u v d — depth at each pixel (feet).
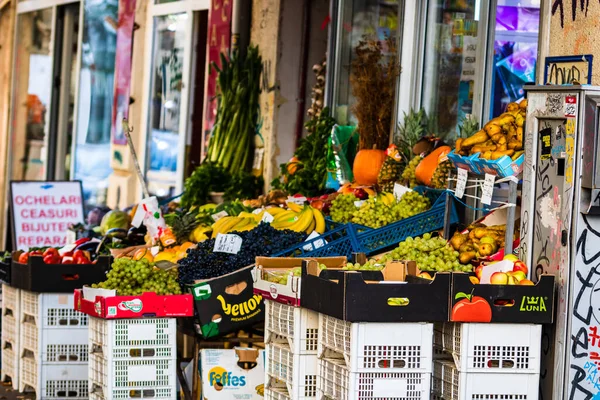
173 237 33.50
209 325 28.09
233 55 47.85
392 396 21.84
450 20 36.24
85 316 32.63
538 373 22.31
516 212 28.02
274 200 38.52
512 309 22.11
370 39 41.39
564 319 22.21
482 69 34.19
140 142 57.67
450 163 30.91
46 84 70.18
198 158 54.03
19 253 34.27
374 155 35.73
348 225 30.35
